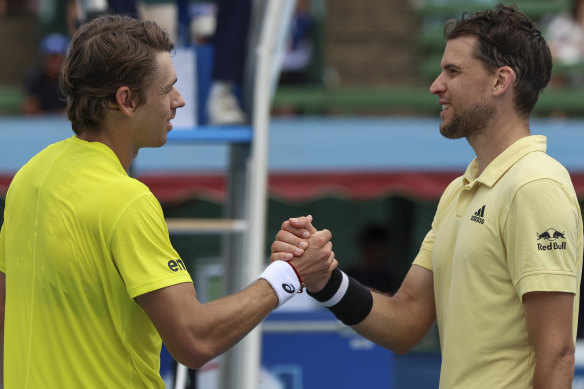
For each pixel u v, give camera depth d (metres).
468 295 7.77
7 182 21.27
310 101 29.06
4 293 8.15
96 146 7.44
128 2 13.38
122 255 7.03
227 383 14.85
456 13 34.81
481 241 7.67
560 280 7.23
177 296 7.11
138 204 7.13
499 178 7.78
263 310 7.77
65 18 34.16
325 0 34.41
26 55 37.69
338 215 28.19
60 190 7.29
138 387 7.33
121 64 7.25
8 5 39.38
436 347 18.66
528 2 33.50
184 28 14.23
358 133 24.88
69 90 7.45
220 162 21.97
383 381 16.47
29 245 7.40
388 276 23.75
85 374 7.19
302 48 30.25
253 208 13.76
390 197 28.25
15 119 26.30
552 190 7.34
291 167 21.62
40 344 7.29
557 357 7.21
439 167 21.86
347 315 9.02
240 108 14.23
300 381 16.36
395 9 37.22
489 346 7.65
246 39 14.08
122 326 7.20
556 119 31.08
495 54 7.89
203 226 13.73
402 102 29.31
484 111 8.00
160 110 7.54
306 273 8.38
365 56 36.28
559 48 32.38
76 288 7.14
